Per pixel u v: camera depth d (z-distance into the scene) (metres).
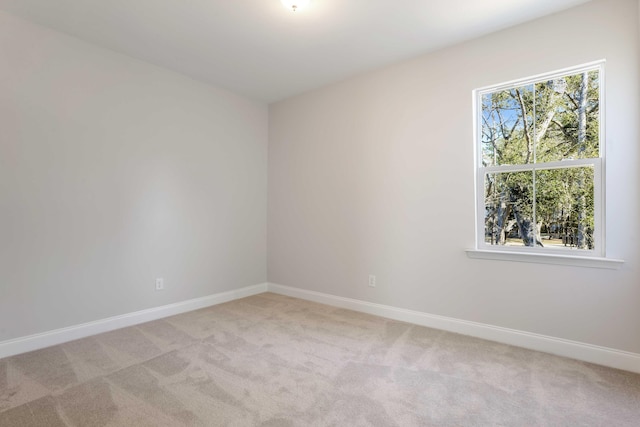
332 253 3.77
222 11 2.39
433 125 3.03
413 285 3.16
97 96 2.89
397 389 1.98
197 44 2.88
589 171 2.37
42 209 2.61
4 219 2.43
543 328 2.51
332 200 3.77
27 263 2.54
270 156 4.41
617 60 2.22
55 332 2.66
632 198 2.18
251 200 4.25
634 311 2.18
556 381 2.07
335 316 3.36
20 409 1.77
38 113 2.58
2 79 2.42
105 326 2.94
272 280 4.39
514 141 2.69
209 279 3.79
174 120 3.45
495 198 2.78
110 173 2.98
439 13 2.42
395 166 3.27
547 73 2.49
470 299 2.84
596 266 2.29
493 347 2.59
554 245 2.52
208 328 3.01
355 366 2.27
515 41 2.60
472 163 2.83
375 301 3.42
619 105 2.22
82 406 1.80
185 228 3.55
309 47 2.93
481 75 2.77
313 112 3.94
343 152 3.67
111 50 2.97
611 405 1.82
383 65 3.30
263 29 2.64
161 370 2.21
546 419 1.70
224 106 3.92
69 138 2.74
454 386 2.01
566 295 2.41
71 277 2.75
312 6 2.33
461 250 2.88
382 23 2.55
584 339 2.35
